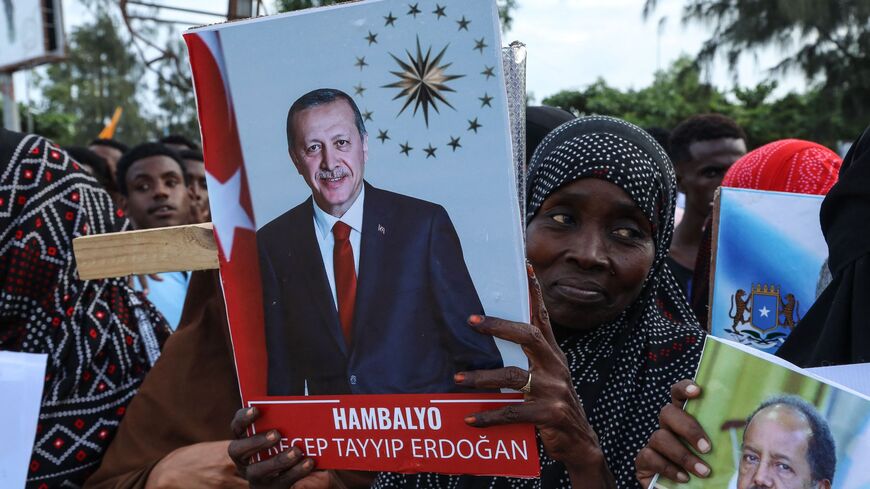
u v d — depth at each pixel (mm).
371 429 1403
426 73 1310
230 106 1414
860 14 15328
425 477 1743
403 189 1347
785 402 1188
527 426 1330
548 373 1321
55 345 2125
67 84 27859
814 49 16062
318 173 1384
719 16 16656
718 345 1251
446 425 1364
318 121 1373
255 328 1457
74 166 2256
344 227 1387
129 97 24812
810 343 1562
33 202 2139
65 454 2113
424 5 1301
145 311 2398
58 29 9203
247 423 1461
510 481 1663
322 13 1352
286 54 1375
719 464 1224
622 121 1735
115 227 2344
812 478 1159
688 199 3775
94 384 2195
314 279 1413
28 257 2121
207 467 1979
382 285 1376
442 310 1344
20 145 2170
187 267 1497
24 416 1902
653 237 1673
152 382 2143
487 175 1299
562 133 1745
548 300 1642
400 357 1375
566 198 1612
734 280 2041
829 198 1532
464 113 1300
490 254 1311
